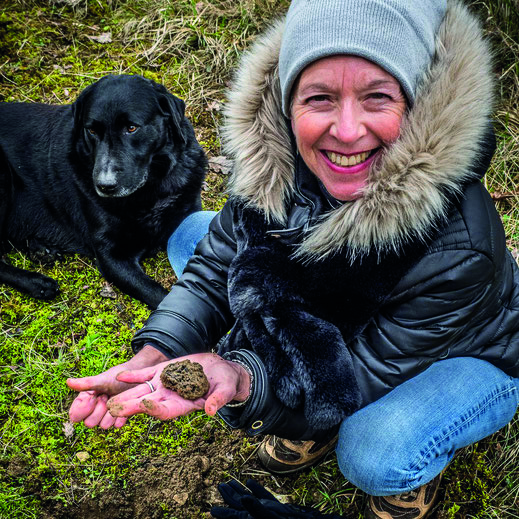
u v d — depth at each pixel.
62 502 2.40
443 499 2.37
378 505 2.20
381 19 1.51
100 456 2.52
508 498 2.38
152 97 3.20
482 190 1.76
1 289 3.21
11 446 2.54
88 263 3.43
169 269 3.42
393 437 1.93
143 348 1.91
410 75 1.58
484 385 2.00
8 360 2.88
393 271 1.74
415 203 1.64
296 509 2.13
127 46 4.37
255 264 1.85
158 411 1.48
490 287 1.78
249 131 1.85
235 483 2.15
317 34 1.54
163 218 3.38
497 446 2.51
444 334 1.78
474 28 1.70
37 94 4.01
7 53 4.20
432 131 1.62
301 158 1.86
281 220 1.89
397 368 1.83
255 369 1.75
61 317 3.09
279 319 1.82
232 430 2.60
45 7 4.52
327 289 1.79
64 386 2.76
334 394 1.79
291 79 1.64
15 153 3.49
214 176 3.77
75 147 3.32
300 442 2.36
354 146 1.65
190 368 1.60
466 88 1.62
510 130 3.67
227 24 4.50
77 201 3.38
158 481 2.45
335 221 1.73
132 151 3.13
